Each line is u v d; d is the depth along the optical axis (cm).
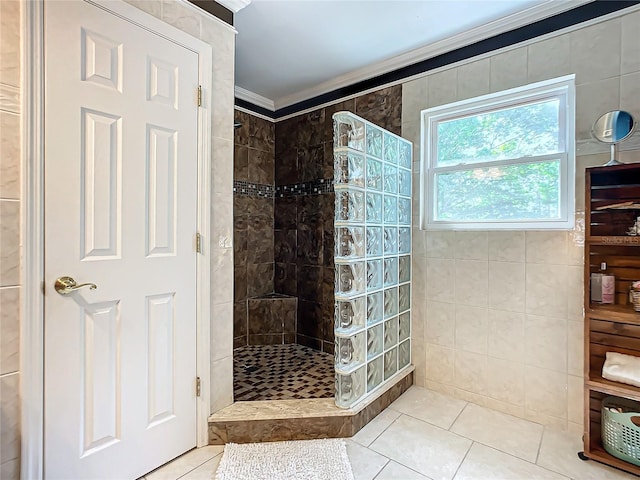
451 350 237
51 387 129
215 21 185
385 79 267
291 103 332
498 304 218
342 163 191
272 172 349
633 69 174
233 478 154
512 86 210
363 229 204
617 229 177
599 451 171
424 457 172
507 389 214
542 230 202
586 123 187
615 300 179
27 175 123
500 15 204
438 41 232
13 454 122
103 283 142
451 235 236
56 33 128
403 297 247
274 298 332
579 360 191
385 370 228
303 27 218
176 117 167
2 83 119
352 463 167
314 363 279
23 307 123
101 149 141
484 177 229
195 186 175
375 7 197
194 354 176
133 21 150
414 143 251
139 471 154
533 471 162
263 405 197
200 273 178
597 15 183
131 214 151
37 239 125
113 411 146
